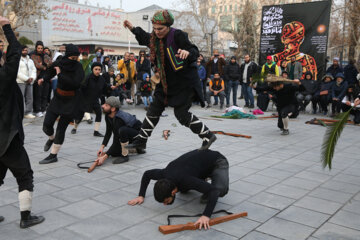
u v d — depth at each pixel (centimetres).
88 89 708
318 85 1177
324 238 317
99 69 708
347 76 1176
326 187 456
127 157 564
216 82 1287
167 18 303
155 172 376
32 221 334
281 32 1298
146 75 1165
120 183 461
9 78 301
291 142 728
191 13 3181
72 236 314
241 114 1085
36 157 580
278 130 871
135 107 1241
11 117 308
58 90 540
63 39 4519
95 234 319
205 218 332
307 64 1259
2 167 337
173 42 310
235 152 634
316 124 968
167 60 315
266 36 1335
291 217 361
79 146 666
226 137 772
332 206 392
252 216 362
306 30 1248
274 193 431
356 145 714
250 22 2702
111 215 360
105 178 480
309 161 581
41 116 998
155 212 370
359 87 980
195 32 3738
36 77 980
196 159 360
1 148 302
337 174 513
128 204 388
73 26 4644
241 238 314
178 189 351
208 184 340
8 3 1991
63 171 508
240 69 1341
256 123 984
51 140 588
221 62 1359
